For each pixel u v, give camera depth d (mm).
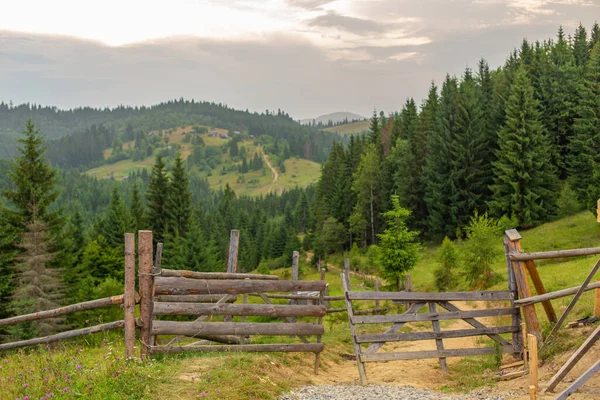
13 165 40906
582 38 98875
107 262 51188
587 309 13594
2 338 29438
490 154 67938
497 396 9836
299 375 11672
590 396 8867
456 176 65875
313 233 105938
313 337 16156
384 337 12055
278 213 198500
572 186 58281
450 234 66250
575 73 70750
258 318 22859
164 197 71125
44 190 41469
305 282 12031
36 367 9570
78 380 8695
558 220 55125
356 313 21594
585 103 59719
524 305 12008
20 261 38094
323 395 10055
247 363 10719
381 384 11445
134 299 10828
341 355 14938
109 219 73562
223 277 12102
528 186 58875
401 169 75688
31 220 39938
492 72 88062
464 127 66938
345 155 105125
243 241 111500
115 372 8992
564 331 11812
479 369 11992
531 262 12234
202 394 8531
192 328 11234
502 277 32938
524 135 60125
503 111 68750
